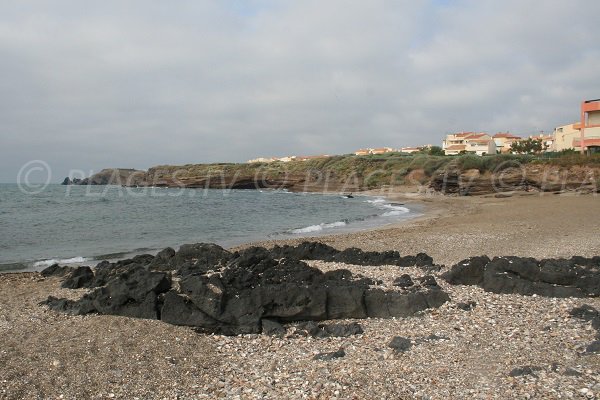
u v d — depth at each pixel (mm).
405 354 8625
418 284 12094
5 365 7930
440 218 37625
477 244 22484
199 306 10250
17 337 9305
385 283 12125
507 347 8797
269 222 39125
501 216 36062
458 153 98062
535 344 8891
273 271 11695
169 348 9055
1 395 6949
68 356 8406
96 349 8766
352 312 10867
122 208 56469
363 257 16172
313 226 34531
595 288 11945
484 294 11953
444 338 9383
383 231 28844
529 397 6758
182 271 12938
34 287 14195
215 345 9469
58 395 7102
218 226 36438
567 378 7336
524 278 12406
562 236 23875
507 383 7230
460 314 10672
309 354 8875
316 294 10727
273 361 8570
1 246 26203
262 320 10375
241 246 23609
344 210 50719
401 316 10828
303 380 7629
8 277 15922
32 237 30188
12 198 77250
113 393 7254
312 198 76312
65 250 24719
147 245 26438
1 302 12203
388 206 55188
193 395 7273
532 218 33250
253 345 9484
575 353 8398
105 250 24594
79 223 39156
